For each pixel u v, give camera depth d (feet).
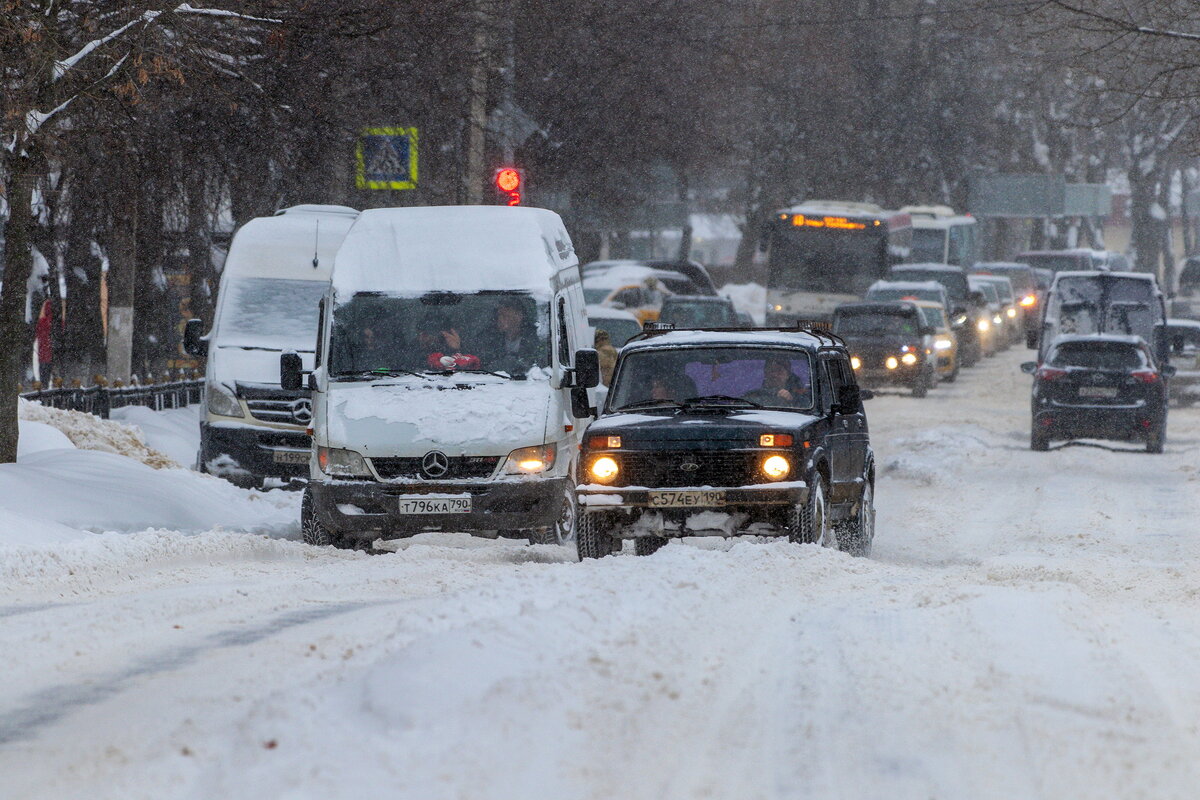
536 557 168.25
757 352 168.25
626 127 506.48
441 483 168.76
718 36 586.45
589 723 71.00
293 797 58.54
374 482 169.48
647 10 509.76
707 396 164.76
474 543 190.39
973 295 615.57
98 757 67.21
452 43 329.52
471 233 186.91
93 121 212.23
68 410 257.75
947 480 262.06
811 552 144.77
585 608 97.86
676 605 106.11
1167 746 70.13
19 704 79.51
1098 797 62.18
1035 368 337.11
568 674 79.66
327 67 296.30
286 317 245.86
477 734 66.39
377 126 324.60
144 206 330.95
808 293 561.02
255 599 119.44
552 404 174.81
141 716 75.41
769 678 84.17
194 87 240.94
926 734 71.72
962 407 431.02
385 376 177.58
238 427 239.09
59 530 162.61
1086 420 312.91
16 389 203.51
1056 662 87.56
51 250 370.32
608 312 419.54
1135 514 218.59
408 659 78.74
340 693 74.02
